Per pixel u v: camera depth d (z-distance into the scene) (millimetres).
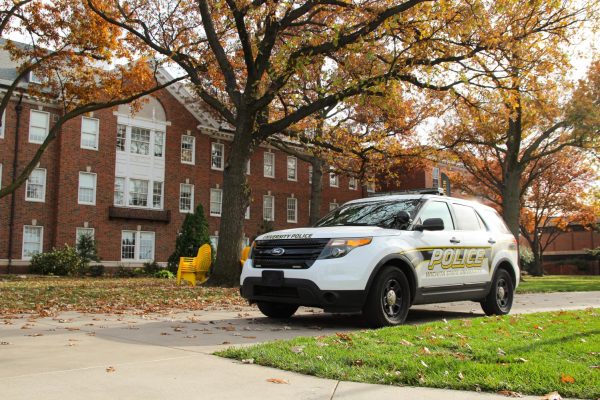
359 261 7375
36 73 21312
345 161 28031
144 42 19484
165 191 34375
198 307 10719
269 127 16641
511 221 25781
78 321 8375
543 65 17812
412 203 8742
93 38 19469
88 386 4234
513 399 3875
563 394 3957
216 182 37406
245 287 8125
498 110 19016
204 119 36281
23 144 28938
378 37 14797
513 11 16406
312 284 7312
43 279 24141
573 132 23938
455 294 8867
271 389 4176
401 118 24547
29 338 6590
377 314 7461
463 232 9273
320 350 5496
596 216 45594
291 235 7898
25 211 28812
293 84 15219
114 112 32219
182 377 4547
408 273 8086
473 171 32812
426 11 14594
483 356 5188
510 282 10266
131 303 11219
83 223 30547
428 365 4773
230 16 15711
